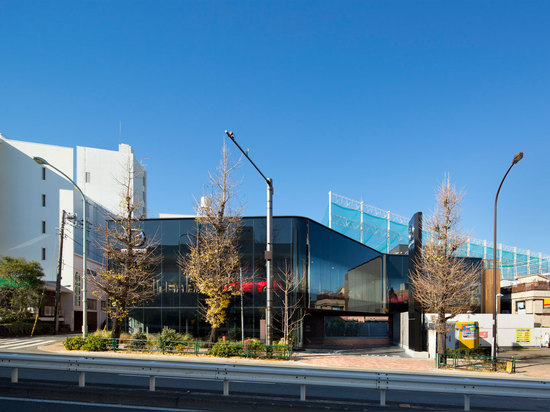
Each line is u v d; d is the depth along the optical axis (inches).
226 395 340.5
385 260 1529.3
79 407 315.0
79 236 1914.4
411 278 1056.2
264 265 1051.9
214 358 791.7
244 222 1075.9
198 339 1032.8
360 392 422.9
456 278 899.4
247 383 451.2
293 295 1031.0
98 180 2368.4
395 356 971.9
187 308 1057.5
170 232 1099.9
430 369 737.6
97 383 383.9
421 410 317.1
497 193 824.3
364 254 1400.1
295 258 1051.9
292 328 963.3
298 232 1067.9
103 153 2399.1
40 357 368.2
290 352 796.0
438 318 864.9
